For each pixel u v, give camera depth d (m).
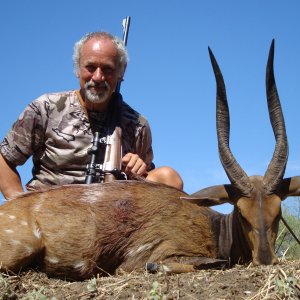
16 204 1.32
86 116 1.48
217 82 1.30
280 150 1.24
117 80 1.53
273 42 1.29
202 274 1.10
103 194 1.34
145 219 1.32
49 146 1.47
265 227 1.18
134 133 1.54
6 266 1.25
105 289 1.06
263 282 1.00
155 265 1.22
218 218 1.36
